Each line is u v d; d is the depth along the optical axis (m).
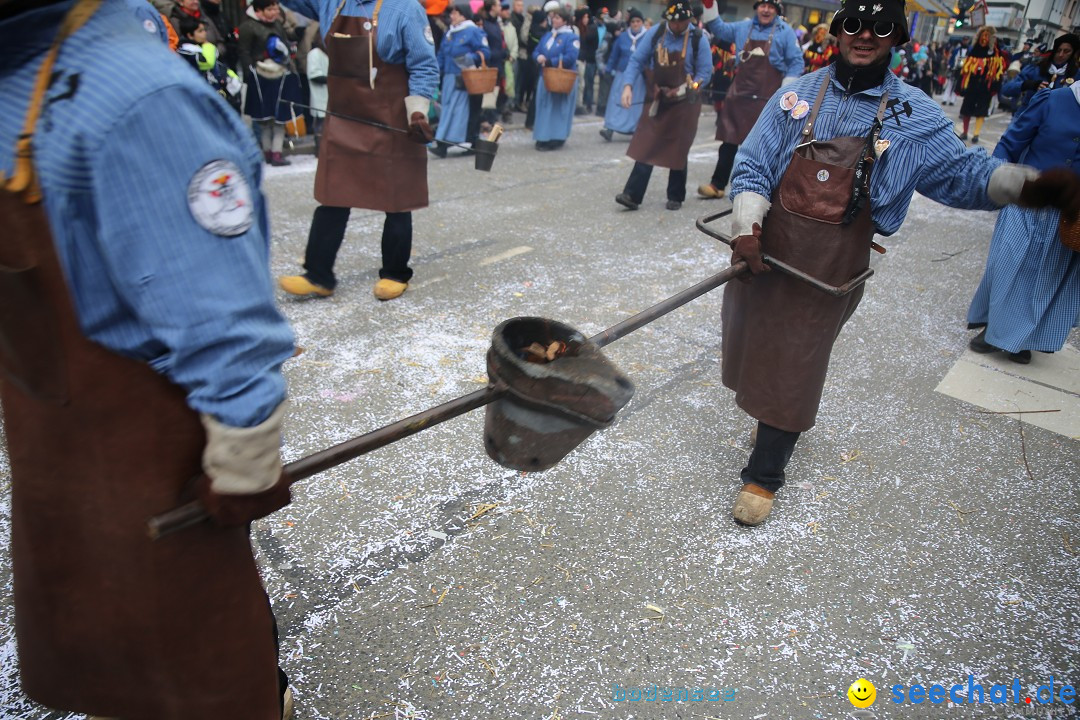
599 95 13.66
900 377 4.03
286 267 4.91
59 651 1.29
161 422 1.09
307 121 8.95
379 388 3.46
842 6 2.24
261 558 2.40
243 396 1.05
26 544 1.22
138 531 1.15
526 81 11.57
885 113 2.28
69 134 0.93
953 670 2.19
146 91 0.94
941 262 6.07
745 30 6.88
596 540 2.60
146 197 0.95
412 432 1.42
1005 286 4.09
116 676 1.29
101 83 0.93
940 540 2.76
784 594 2.43
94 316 1.02
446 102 8.78
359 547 2.48
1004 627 2.37
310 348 3.78
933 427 3.55
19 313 1.02
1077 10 34.59
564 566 2.47
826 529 2.76
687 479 2.99
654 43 6.32
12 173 0.95
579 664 2.11
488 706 1.96
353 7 3.77
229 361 1.03
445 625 2.20
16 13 0.93
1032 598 2.50
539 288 4.78
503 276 4.95
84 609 1.24
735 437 3.31
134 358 1.06
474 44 8.47
